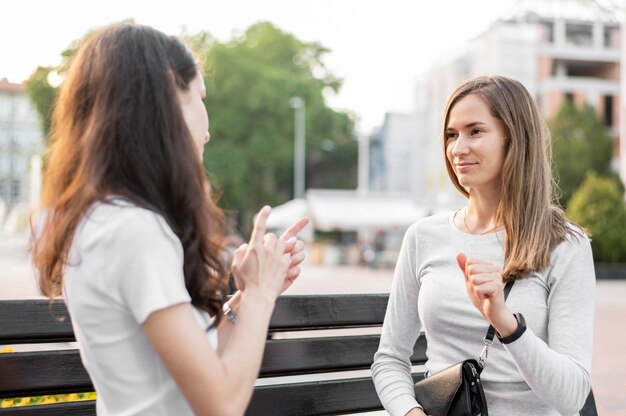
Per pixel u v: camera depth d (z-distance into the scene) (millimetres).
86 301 1375
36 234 1514
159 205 1403
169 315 1325
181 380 1332
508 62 42125
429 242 2281
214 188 1620
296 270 1627
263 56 45719
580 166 38406
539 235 2037
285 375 2395
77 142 1453
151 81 1438
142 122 1414
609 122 46094
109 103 1420
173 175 1416
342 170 54906
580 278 2010
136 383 1378
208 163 42062
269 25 46750
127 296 1342
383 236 38281
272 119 43781
